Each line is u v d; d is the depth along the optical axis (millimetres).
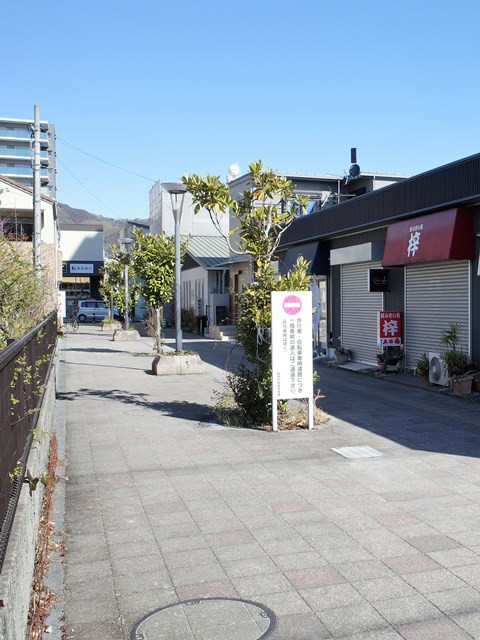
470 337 13203
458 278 13586
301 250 20844
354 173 25609
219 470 7625
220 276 35125
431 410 11234
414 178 14094
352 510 6168
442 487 6859
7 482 3637
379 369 15883
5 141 85812
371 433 9508
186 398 12961
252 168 10141
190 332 36938
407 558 5035
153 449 8664
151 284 20578
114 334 30281
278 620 4129
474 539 5406
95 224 56844
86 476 7430
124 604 4387
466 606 4262
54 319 13375
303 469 7621
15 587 3102
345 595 4445
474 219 12852
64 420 10656
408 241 14125
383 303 16812
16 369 4402
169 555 5184
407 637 3893
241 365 10383
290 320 9633
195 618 4176
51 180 55656
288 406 10547
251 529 5715
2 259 8734
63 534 5598
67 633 4012
